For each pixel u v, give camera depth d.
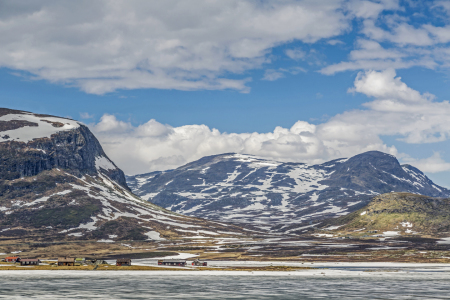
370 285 166.75
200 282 175.50
